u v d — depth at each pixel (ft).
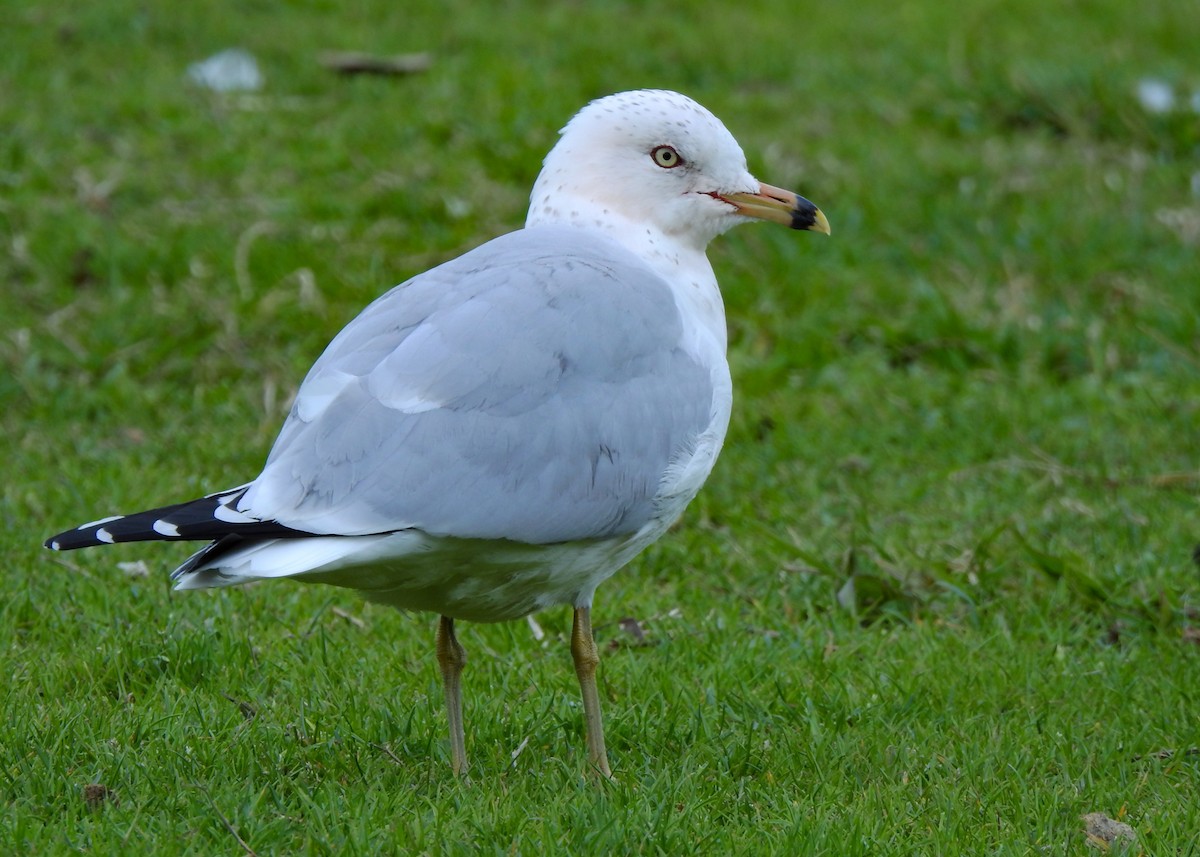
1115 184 59.77
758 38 74.33
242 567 22.07
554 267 25.12
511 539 23.49
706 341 26.22
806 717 28.43
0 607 31.91
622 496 24.43
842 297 51.01
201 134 60.64
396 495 22.80
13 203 54.13
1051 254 53.67
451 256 52.19
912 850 23.52
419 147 60.44
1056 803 25.12
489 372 23.63
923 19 77.56
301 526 22.39
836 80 69.77
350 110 63.67
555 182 27.99
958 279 52.60
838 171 59.52
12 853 22.39
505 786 25.31
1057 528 37.73
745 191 28.04
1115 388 45.88
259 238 52.80
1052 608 33.94
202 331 47.57
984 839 23.91
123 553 35.47
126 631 30.78
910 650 31.68
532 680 30.12
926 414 44.55
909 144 62.90
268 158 59.00
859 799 25.12
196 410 43.60
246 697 28.81
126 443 41.75
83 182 55.77
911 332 48.78
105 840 22.81
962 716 29.04
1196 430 43.24
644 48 72.08
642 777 25.81
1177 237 55.06
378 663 30.27
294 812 24.07
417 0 76.84
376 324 24.61
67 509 37.09
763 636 32.14
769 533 36.24
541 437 23.71
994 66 69.77
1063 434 43.16
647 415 24.68
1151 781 26.45
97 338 46.88
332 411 23.31
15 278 50.85
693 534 37.19
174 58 68.23
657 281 26.17
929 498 39.70
